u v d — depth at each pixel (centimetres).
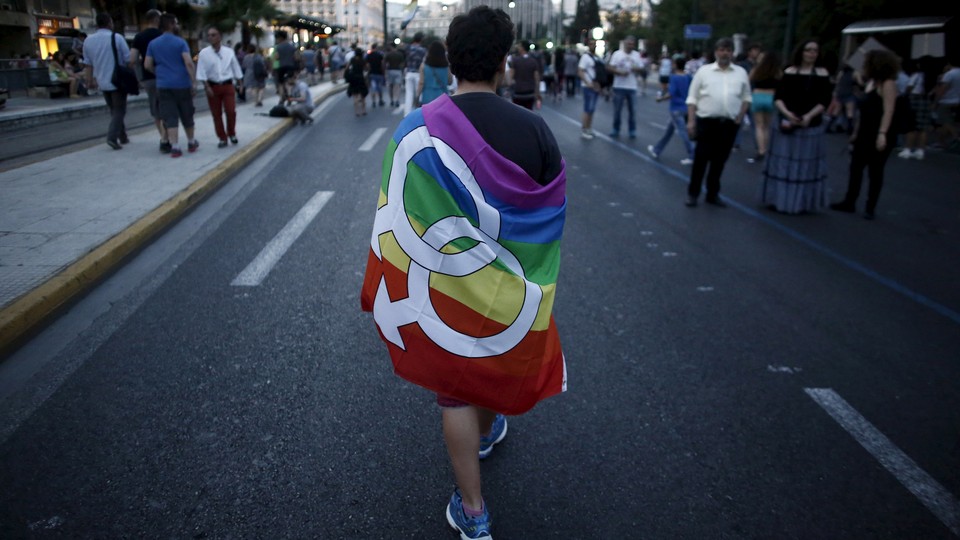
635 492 266
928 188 923
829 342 410
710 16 3788
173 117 895
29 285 425
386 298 216
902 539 244
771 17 2711
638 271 536
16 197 663
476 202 203
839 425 316
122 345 380
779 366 375
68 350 373
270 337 393
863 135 723
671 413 324
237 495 257
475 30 207
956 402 340
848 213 757
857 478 278
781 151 734
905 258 588
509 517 250
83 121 1495
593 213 728
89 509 248
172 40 876
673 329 423
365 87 1680
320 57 3644
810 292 497
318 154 1053
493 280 209
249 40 3228
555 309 452
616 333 415
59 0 3050
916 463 289
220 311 429
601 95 2602
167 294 456
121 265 510
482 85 213
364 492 261
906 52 2095
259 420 308
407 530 241
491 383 217
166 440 291
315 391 334
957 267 564
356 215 672
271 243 574
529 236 213
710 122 743
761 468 283
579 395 339
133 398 324
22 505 250
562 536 241
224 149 991
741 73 739
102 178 761
